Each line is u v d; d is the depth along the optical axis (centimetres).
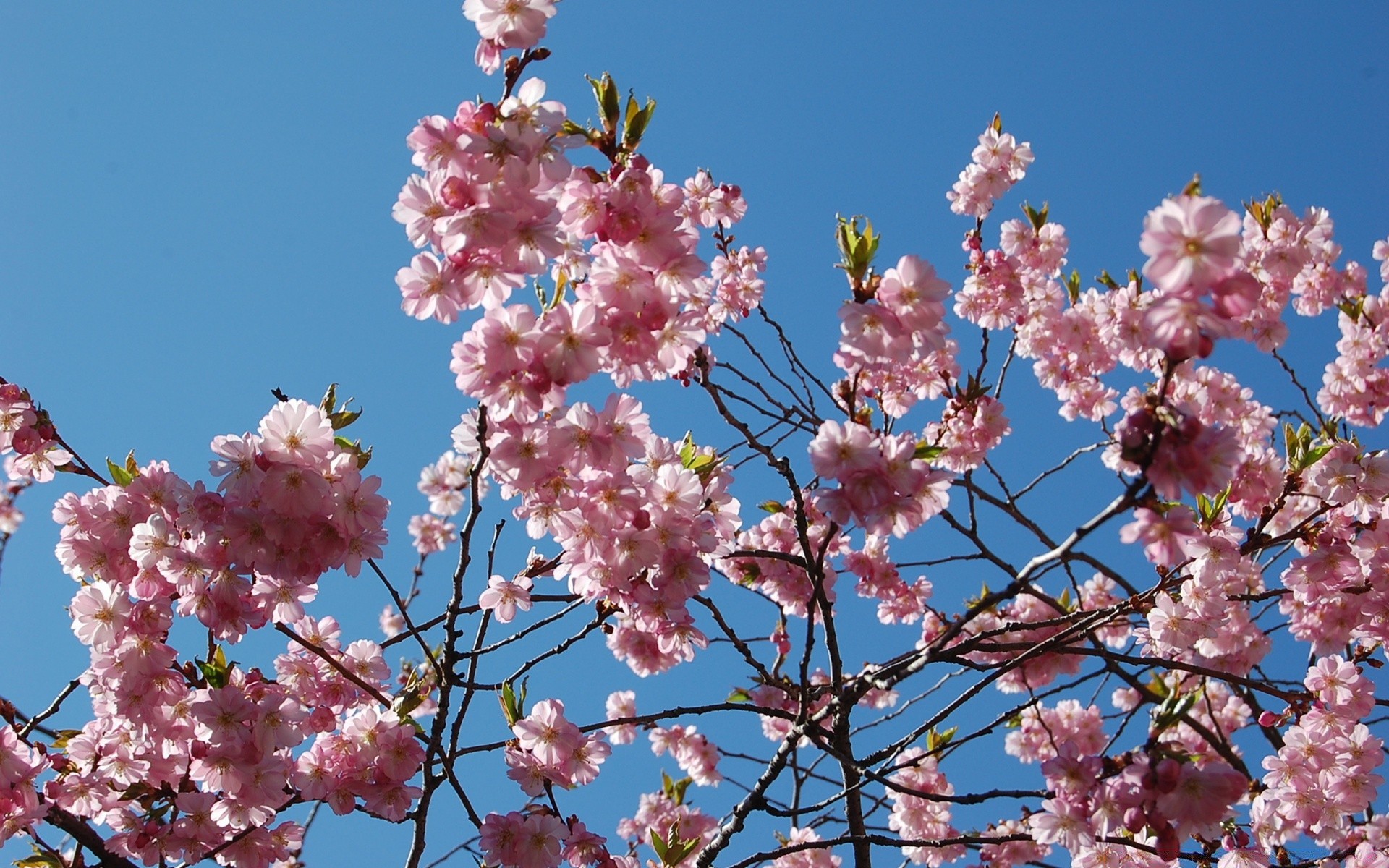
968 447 563
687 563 339
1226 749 497
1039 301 609
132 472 365
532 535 342
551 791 371
